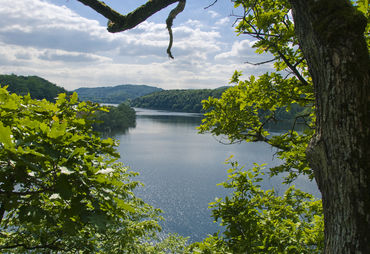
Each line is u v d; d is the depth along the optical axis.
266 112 6.42
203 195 46.41
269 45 4.94
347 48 1.66
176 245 8.20
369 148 1.67
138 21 3.04
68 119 2.96
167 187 49.50
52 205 2.80
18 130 2.20
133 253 6.09
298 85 5.55
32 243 4.29
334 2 1.70
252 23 5.26
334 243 1.83
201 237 32.09
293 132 5.95
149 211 7.20
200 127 6.62
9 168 1.85
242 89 6.15
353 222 1.72
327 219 1.91
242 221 4.42
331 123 1.77
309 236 4.14
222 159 73.06
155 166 63.34
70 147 2.46
